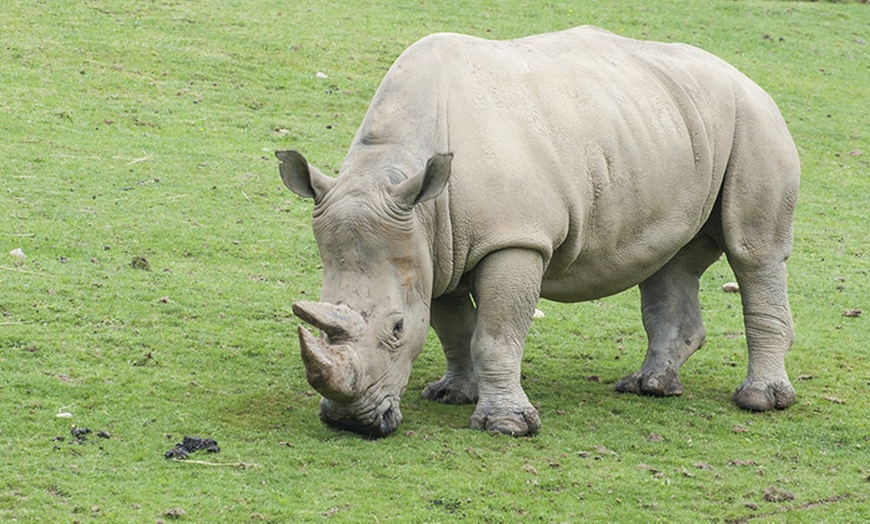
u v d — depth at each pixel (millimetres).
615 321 37500
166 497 21859
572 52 28734
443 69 26516
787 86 68500
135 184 43250
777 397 30125
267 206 43438
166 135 49062
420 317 25062
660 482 24422
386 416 24969
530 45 28469
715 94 29875
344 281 24406
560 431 27000
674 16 78312
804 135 61344
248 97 55250
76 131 47625
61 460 23141
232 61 58969
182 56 58312
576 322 36969
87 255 36312
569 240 27203
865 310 40375
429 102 26016
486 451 25109
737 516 23266
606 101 27953
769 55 73688
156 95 53406
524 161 26031
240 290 35469
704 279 42875
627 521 22594
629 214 28219
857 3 87250
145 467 23188
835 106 66188
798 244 47344
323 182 24750
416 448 24953
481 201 25594
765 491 24266
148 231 39156
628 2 80312
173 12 64438
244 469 23422
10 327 30094
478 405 26656
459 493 22984
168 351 30047
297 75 58688
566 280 28578
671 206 28844
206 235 39750
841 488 24938
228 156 47750
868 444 27766
